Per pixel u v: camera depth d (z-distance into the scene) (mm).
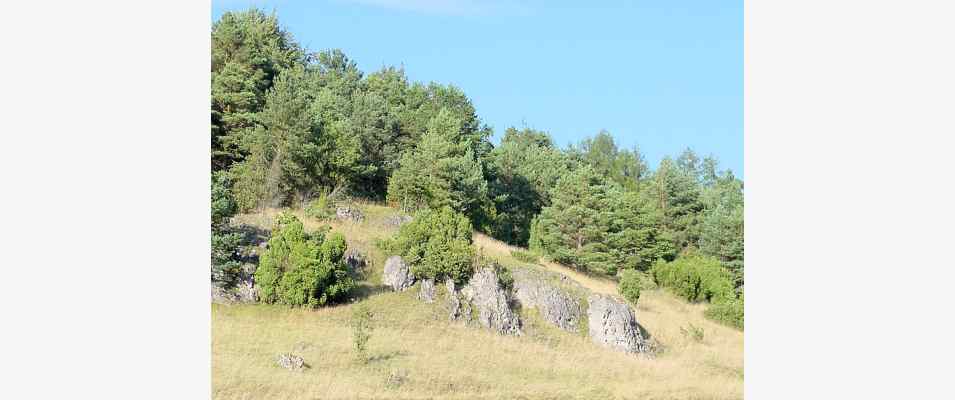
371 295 37562
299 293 34625
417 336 34031
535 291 40219
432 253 39344
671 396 31203
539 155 81062
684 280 53969
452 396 27844
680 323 45719
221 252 35469
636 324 40281
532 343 36312
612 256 59656
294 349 30266
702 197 81938
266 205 46438
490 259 41938
